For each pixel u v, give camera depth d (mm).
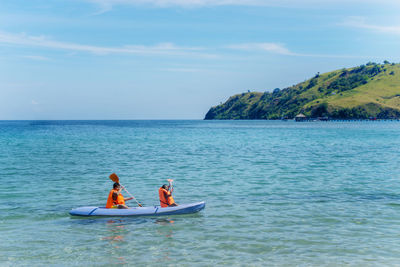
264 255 10672
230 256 10609
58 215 15312
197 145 56000
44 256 10680
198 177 25203
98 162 33812
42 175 25953
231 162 33969
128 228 13508
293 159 36344
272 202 17453
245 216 14938
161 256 10648
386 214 15117
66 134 93438
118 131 116750
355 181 23422
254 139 71438
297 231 12883
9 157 37812
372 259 10328
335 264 10000
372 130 114750
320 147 51469
